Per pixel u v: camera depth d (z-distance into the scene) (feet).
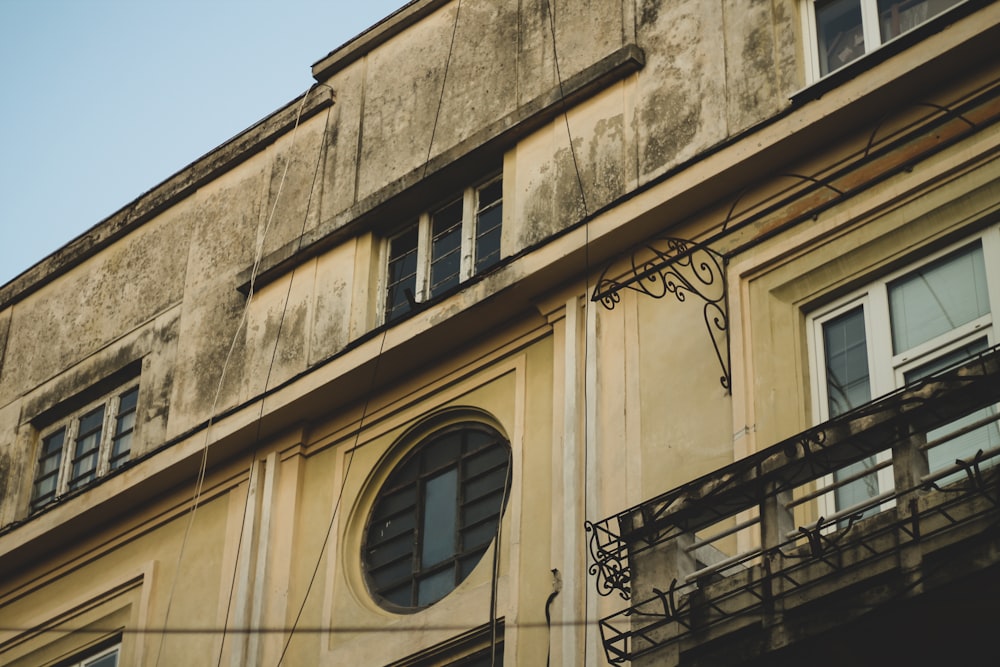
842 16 53.06
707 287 51.01
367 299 61.16
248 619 57.11
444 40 64.95
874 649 37.17
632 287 52.42
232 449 61.52
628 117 56.13
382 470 57.62
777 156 50.90
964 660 36.63
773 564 38.75
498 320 56.18
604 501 49.93
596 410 51.70
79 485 68.23
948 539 36.01
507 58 62.03
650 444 49.88
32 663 63.93
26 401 72.38
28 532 65.87
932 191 47.16
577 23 60.18
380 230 62.80
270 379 62.23
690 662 39.19
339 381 58.80
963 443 42.78
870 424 38.04
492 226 59.21
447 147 62.03
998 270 45.11
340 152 66.23
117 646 61.82
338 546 56.75
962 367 37.22
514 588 50.67
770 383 47.83
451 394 56.59
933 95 49.08
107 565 63.82
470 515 54.44
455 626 51.60
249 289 65.77
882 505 43.39
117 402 69.26
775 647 37.76
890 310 46.80
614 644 46.78
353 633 54.29
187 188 71.77
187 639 58.75
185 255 70.08
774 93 52.80
